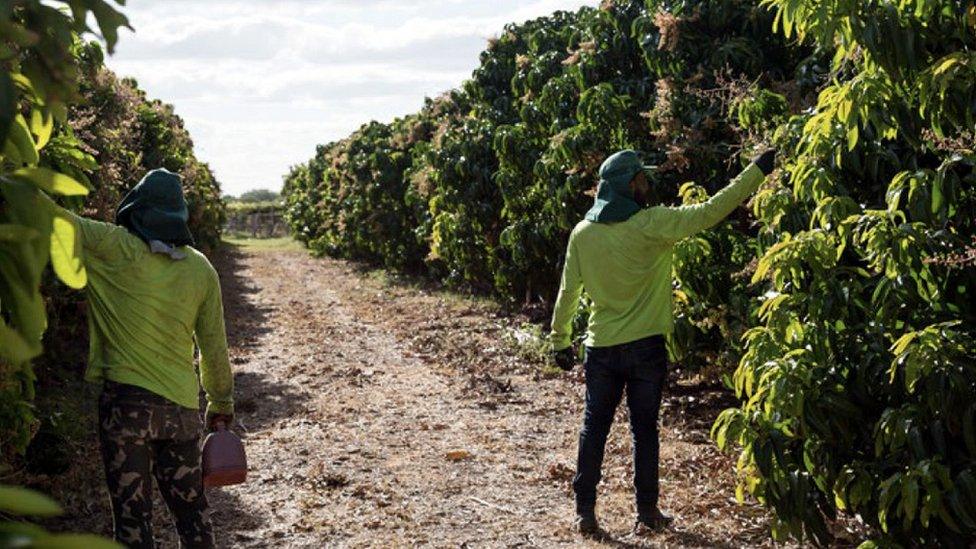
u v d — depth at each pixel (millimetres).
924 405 4230
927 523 4066
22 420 4910
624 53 10211
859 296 4738
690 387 9094
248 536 5602
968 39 4250
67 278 1746
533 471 6883
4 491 1113
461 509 6047
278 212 57438
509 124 14844
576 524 5516
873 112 4430
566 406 8930
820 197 4883
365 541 5504
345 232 28547
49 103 1603
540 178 11469
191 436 3924
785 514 4641
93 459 6883
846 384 4602
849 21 4238
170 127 19531
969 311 4438
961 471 4102
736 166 8289
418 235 19484
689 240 7223
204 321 3986
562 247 12602
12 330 1443
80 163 4086
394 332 13945
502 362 11031
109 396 3770
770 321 4766
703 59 8766
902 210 4848
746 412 4742
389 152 22375
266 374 11086
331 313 16750
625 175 5195
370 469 6969
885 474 4461
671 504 5953
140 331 3742
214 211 28672
